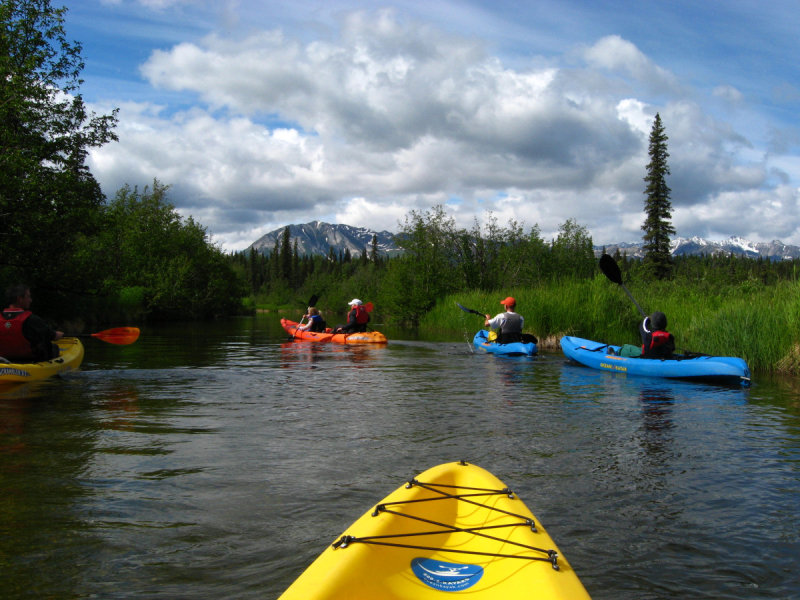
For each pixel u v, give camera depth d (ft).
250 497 10.69
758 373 29.35
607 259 33.04
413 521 7.58
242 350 41.50
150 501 10.41
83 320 70.90
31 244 46.85
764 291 42.78
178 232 118.21
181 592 7.30
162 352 39.19
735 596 7.40
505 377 27.61
